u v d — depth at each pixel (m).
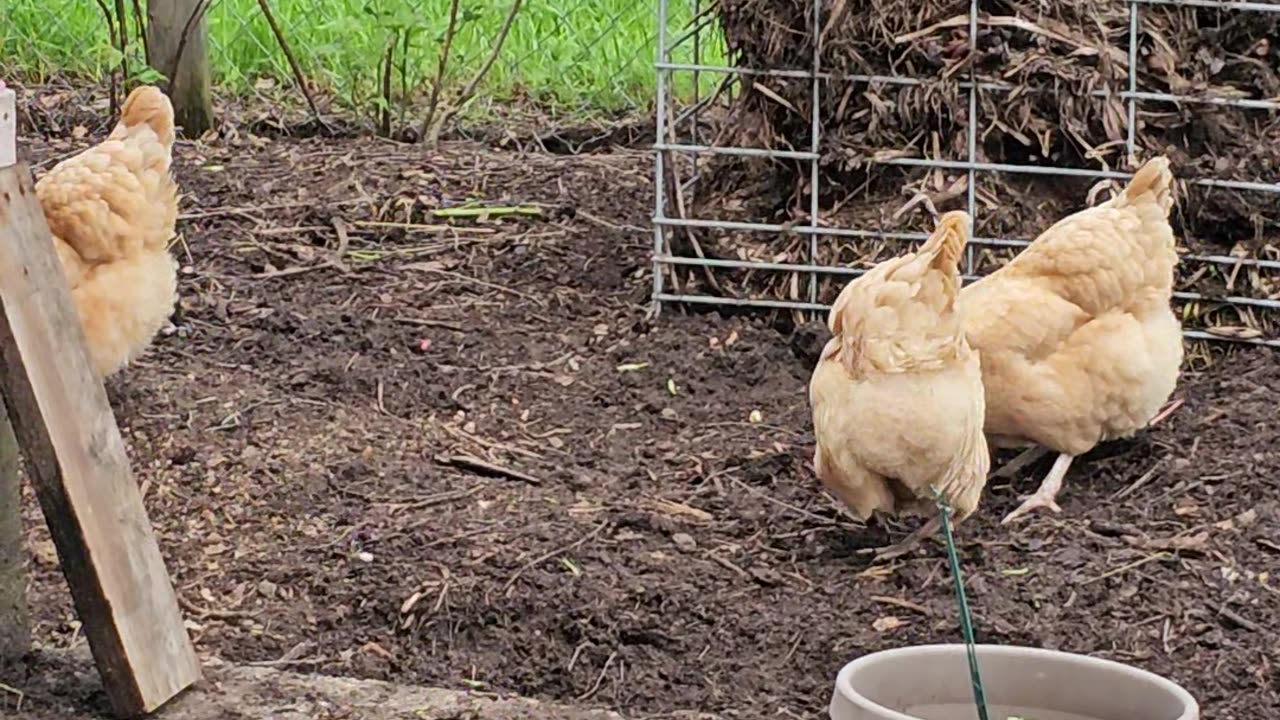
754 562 2.38
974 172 2.97
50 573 2.34
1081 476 2.61
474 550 2.38
